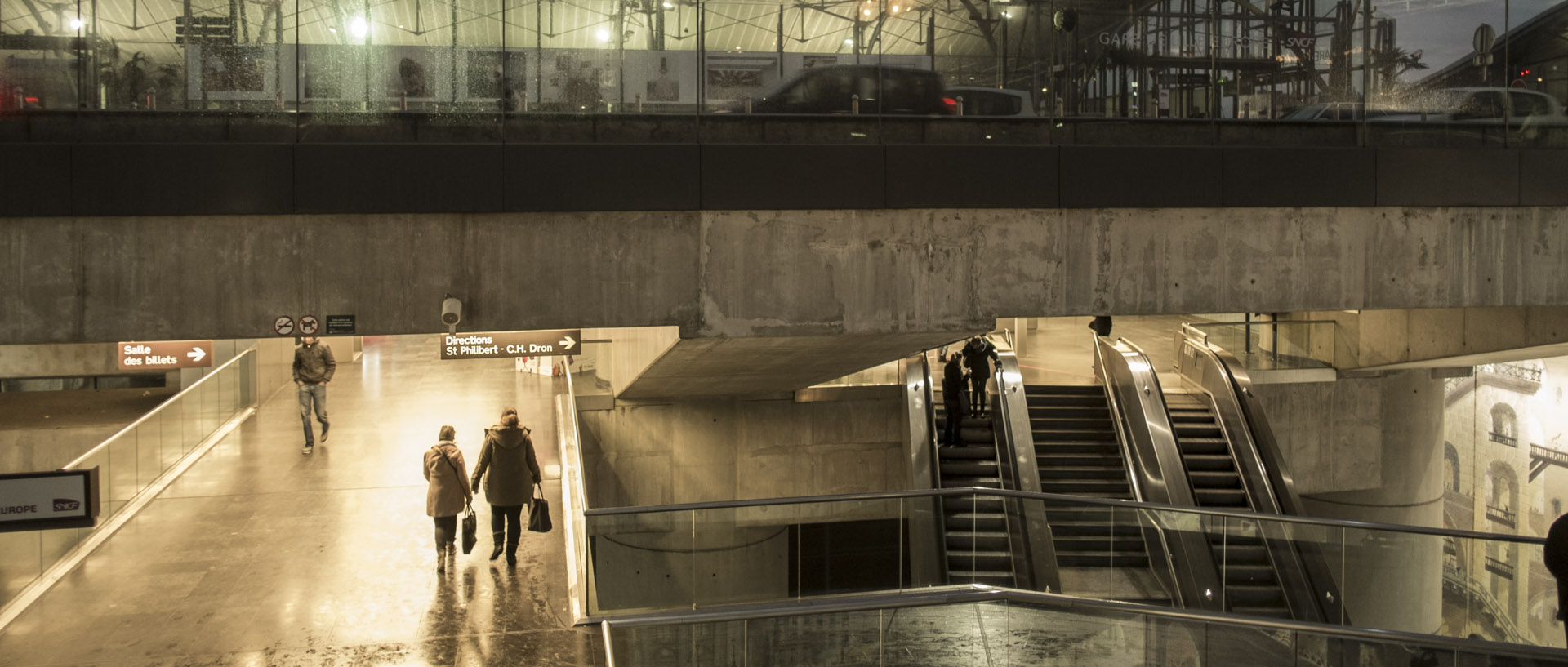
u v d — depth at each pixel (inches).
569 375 632.4
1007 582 413.1
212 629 320.8
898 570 383.9
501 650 308.5
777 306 360.8
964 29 373.1
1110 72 381.4
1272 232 386.3
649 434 644.1
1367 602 375.9
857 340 413.4
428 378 813.2
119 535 410.9
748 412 655.8
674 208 352.2
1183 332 740.7
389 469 516.4
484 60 347.3
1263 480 563.8
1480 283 397.4
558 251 348.8
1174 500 546.6
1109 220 377.7
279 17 336.5
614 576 339.3
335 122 340.5
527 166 344.2
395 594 350.0
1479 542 359.9
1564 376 1443.2
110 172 324.8
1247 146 385.1
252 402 678.5
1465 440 1664.6
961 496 408.2
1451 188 393.4
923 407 620.4
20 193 321.4
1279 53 391.2
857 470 673.0
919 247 367.2
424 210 339.9
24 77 325.7
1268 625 300.8
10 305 323.9
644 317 354.0
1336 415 725.9
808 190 359.3
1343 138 395.9
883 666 313.3
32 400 686.5
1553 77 403.2
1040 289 374.9
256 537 408.8
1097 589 400.2
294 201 333.7
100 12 328.5
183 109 333.4
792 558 371.6
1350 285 391.5
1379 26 396.5
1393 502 734.5
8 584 330.0
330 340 890.1
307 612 334.0
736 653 296.7
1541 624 344.8
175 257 330.6
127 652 302.8
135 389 727.7
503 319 346.9
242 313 334.6
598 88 353.1
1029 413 653.9
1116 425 627.5
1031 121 377.7
